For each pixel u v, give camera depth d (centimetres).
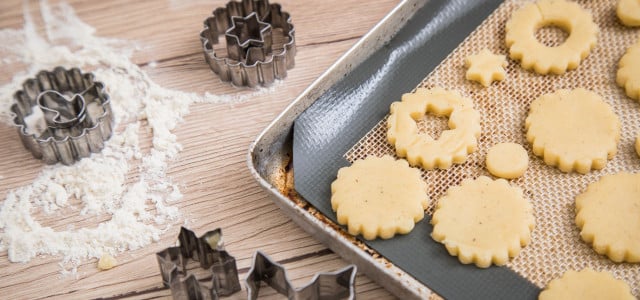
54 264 62
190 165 66
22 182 65
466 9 71
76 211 64
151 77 70
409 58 69
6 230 63
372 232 61
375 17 73
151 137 67
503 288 59
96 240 63
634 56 67
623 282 59
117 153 67
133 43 72
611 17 71
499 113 66
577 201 62
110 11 73
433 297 59
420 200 62
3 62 71
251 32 70
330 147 65
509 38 69
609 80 68
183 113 68
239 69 68
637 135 65
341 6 73
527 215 61
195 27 73
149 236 63
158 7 74
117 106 69
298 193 63
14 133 68
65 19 73
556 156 64
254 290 60
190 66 71
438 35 70
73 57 71
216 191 65
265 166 65
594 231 60
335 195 63
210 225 64
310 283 58
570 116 65
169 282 60
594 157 63
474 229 61
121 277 62
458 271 60
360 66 68
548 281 60
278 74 69
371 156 64
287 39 71
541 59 68
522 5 71
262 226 64
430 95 67
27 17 73
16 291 61
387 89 67
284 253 63
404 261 61
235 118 68
